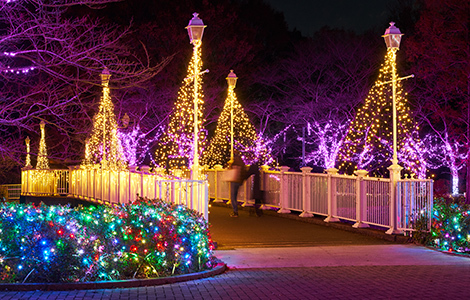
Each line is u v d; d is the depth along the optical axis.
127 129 35.44
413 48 29.34
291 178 18.03
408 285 8.34
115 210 9.84
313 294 7.75
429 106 31.69
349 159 33.47
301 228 15.59
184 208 10.52
